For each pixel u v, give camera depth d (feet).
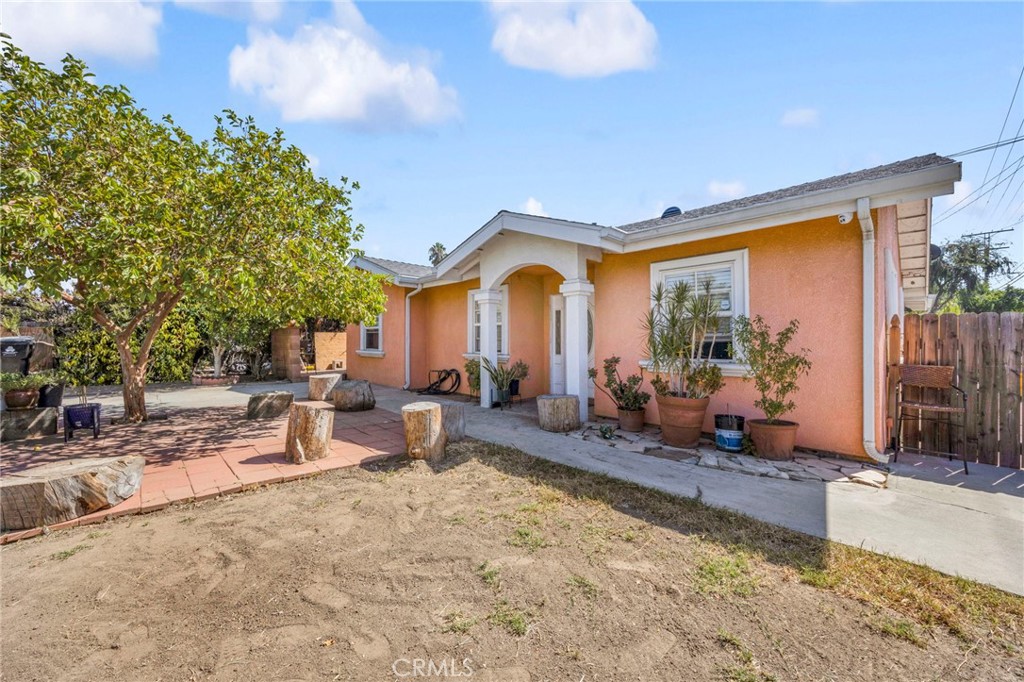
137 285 16.55
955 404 18.57
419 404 19.08
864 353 17.03
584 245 24.25
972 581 9.21
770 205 17.30
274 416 27.22
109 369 40.86
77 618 8.22
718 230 19.27
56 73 17.12
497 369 30.83
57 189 15.96
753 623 8.02
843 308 17.57
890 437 20.29
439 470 16.83
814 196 16.24
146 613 8.38
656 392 21.63
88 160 16.89
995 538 11.20
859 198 15.49
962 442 18.34
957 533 11.47
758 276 19.80
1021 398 17.22
